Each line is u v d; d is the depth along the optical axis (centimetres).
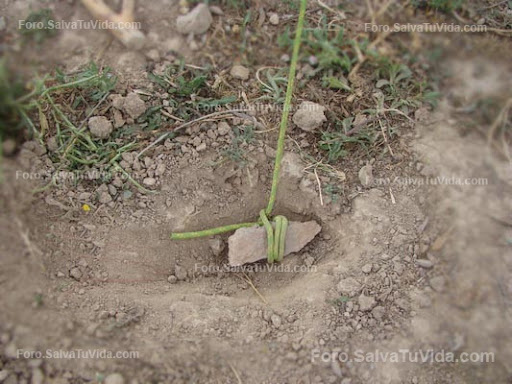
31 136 96
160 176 100
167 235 98
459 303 94
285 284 98
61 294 90
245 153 102
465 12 116
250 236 98
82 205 97
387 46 113
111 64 105
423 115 108
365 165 104
